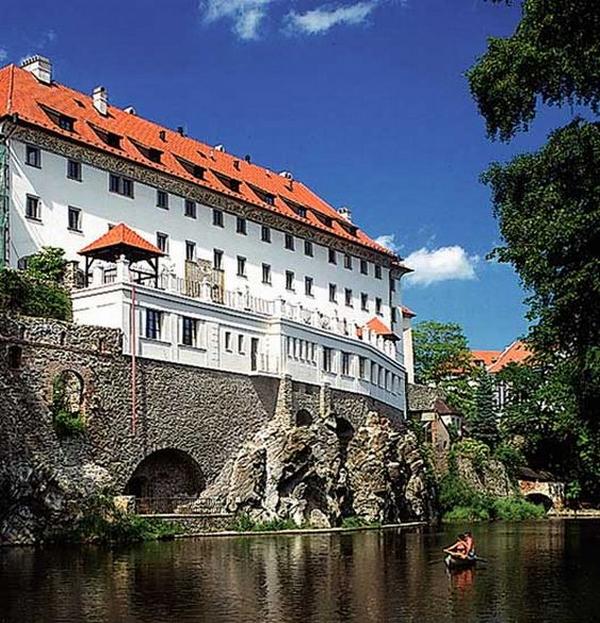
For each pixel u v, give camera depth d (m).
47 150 63.53
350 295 92.06
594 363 35.31
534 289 35.38
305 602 30.34
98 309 57.03
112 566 39.03
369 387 80.88
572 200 33.44
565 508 109.81
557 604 30.45
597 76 31.05
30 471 48.81
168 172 72.12
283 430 64.69
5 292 53.97
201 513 58.19
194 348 61.06
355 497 71.81
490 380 118.69
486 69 33.00
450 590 33.56
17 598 30.36
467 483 96.50
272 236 82.50
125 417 55.34
